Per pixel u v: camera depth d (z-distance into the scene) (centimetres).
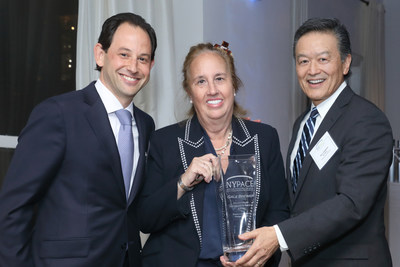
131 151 156
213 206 149
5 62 213
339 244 145
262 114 379
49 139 136
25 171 133
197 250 143
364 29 630
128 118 158
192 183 144
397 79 705
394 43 707
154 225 148
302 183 154
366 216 144
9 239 132
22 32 220
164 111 256
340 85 159
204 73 153
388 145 143
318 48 156
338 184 141
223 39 317
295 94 441
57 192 140
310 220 134
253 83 364
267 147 159
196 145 156
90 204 141
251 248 131
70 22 241
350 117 149
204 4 292
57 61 235
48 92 232
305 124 166
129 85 152
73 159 140
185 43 294
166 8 260
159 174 156
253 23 362
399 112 703
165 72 258
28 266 136
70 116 142
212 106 153
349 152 142
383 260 145
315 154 151
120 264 148
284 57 420
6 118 215
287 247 133
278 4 407
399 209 289
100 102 150
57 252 136
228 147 159
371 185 137
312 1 484
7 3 214
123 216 150
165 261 146
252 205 133
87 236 138
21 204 132
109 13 229
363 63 625
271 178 159
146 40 154
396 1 704
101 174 143
